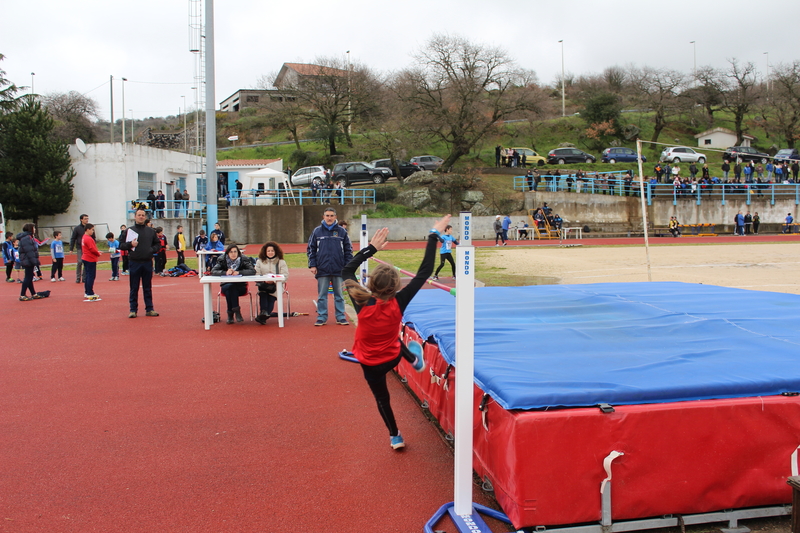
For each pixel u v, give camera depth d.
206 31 20.19
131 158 32.47
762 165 51.38
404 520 3.46
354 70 57.69
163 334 8.76
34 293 12.77
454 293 3.52
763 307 6.68
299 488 3.87
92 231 12.41
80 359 7.23
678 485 3.32
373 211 37.81
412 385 5.90
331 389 6.02
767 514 3.42
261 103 70.62
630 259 21.39
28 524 3.40
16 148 30.78
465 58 45.38
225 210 35.84
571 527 3.23
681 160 54.34
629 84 75.75
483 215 40.91
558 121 71.44
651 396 3.37
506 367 3.94
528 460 3.14
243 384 6.18
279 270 9.73
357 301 4.14
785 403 3.44
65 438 4.70
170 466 4.19
